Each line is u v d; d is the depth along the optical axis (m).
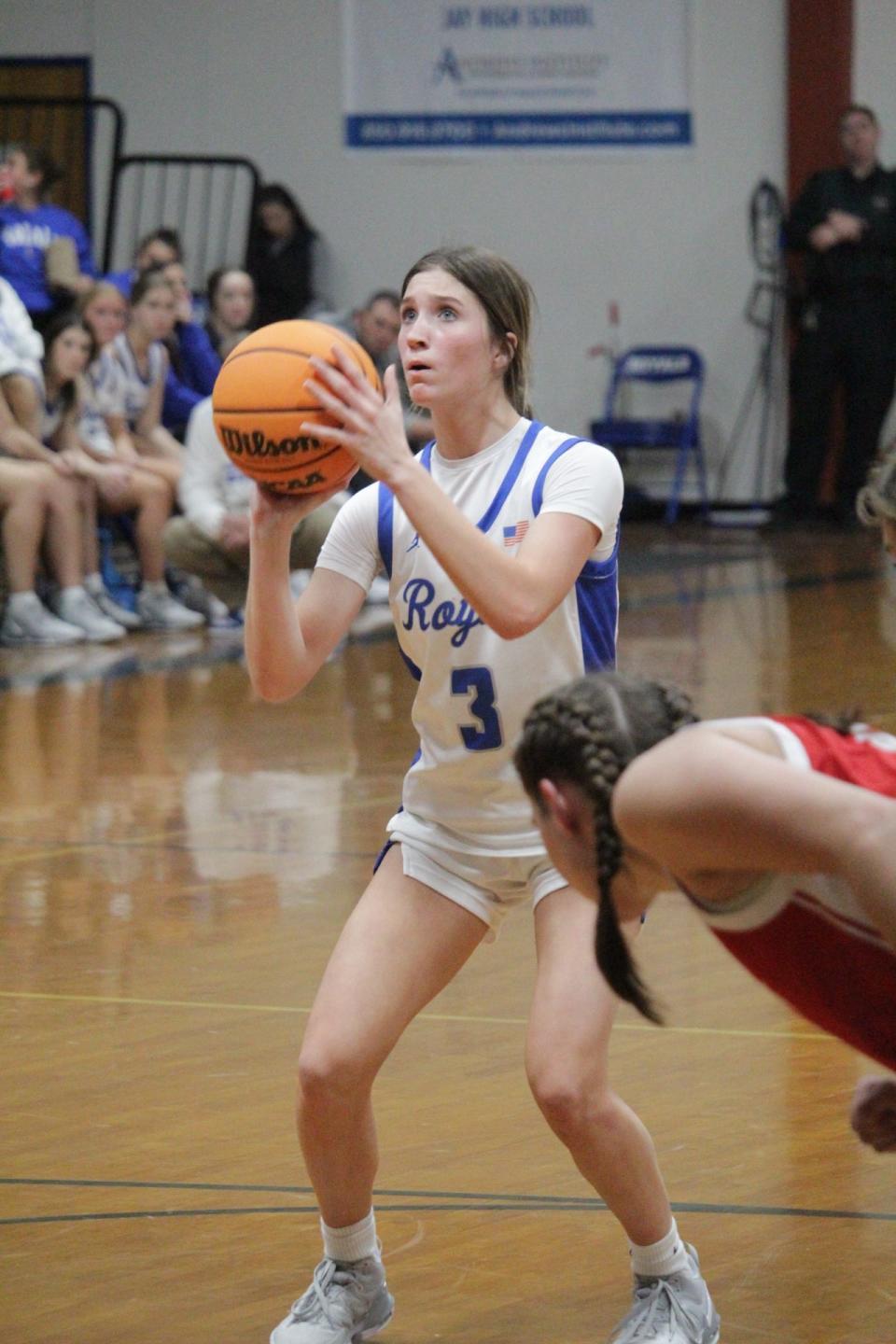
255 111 38.66
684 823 4.25
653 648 22.56
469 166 38.47
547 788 4.83
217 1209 7.64
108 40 38.62
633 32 37.78
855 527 36.38
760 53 37.50
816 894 4.66
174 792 15.59
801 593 27.89
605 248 38.41
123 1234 7.39
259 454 6.18
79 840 14.05
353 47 38.28
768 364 37.84
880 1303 6.71
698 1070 9.25
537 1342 6.50
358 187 38.72
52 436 24.12
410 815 6.83
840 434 37.66
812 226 35.47
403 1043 9.73
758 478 38.25
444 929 6.62
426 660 6.75
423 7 38.09
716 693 19.20
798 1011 5.08
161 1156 8.20
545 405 39.03
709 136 37.88
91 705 19.67
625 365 38.00
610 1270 7.05
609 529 6.70
